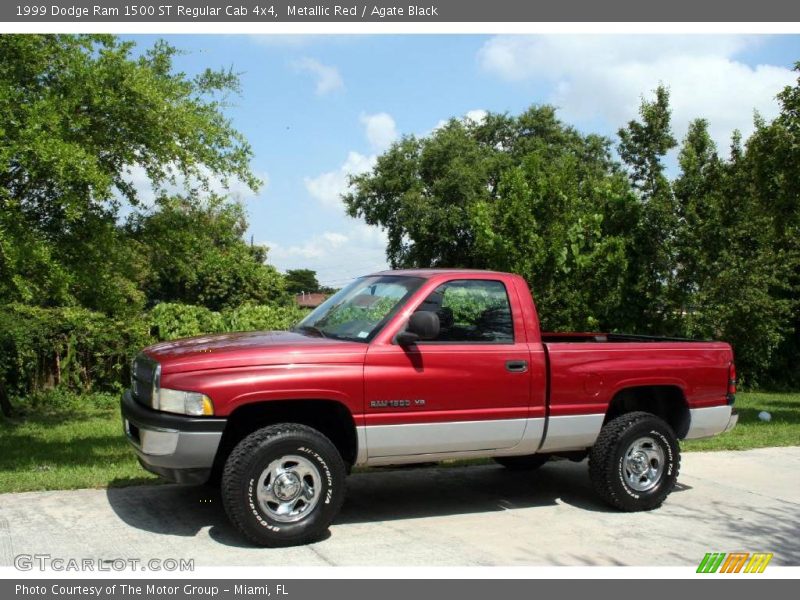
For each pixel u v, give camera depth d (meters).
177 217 8.98
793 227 12.82
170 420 5.05
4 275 7.39
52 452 8.77
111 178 7.74
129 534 5.41
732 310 14.25
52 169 6.78
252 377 5.18
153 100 7.57
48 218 7.98
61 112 7.17
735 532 5.93
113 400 13.65
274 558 5.03
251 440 5.16
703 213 13.23
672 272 13.34
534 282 12.28
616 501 6.37
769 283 16.62
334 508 5.36
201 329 15.30
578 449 6.48
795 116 11.84
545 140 44.72
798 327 21.25
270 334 6.13
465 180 40.03
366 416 5.47
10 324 12.75
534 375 6.09
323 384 5.33
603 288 12.58
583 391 6.29
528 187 12.51
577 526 6.04
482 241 12.45
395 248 44.62
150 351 5.71
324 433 5.75
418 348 5.70
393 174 43.25
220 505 6.14
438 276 5.98
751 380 21.25
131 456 8.48
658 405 7.02
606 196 13.09
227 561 4.94
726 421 7.04
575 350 6.29
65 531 5.44
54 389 13.59
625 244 12.60
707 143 13.56
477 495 6.96
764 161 12.16
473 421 5.84
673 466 6.59
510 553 5.31
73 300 8.41
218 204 9.06
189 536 5.40
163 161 8.22
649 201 13.12
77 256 8.06
